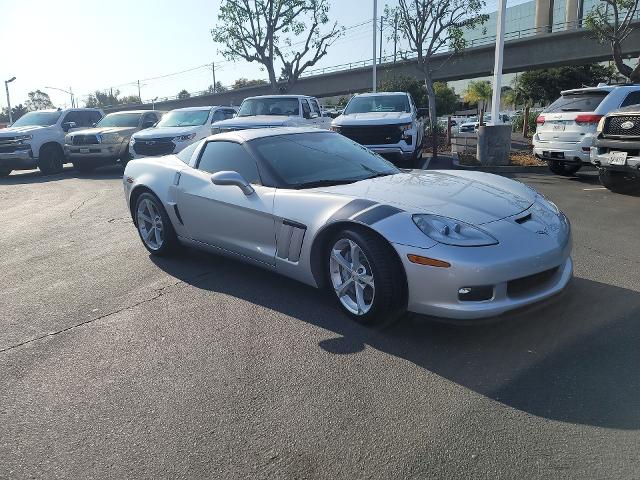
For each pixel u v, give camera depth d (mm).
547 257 3334
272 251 4191
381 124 11062
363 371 3096
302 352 3355
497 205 3619
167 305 4238
